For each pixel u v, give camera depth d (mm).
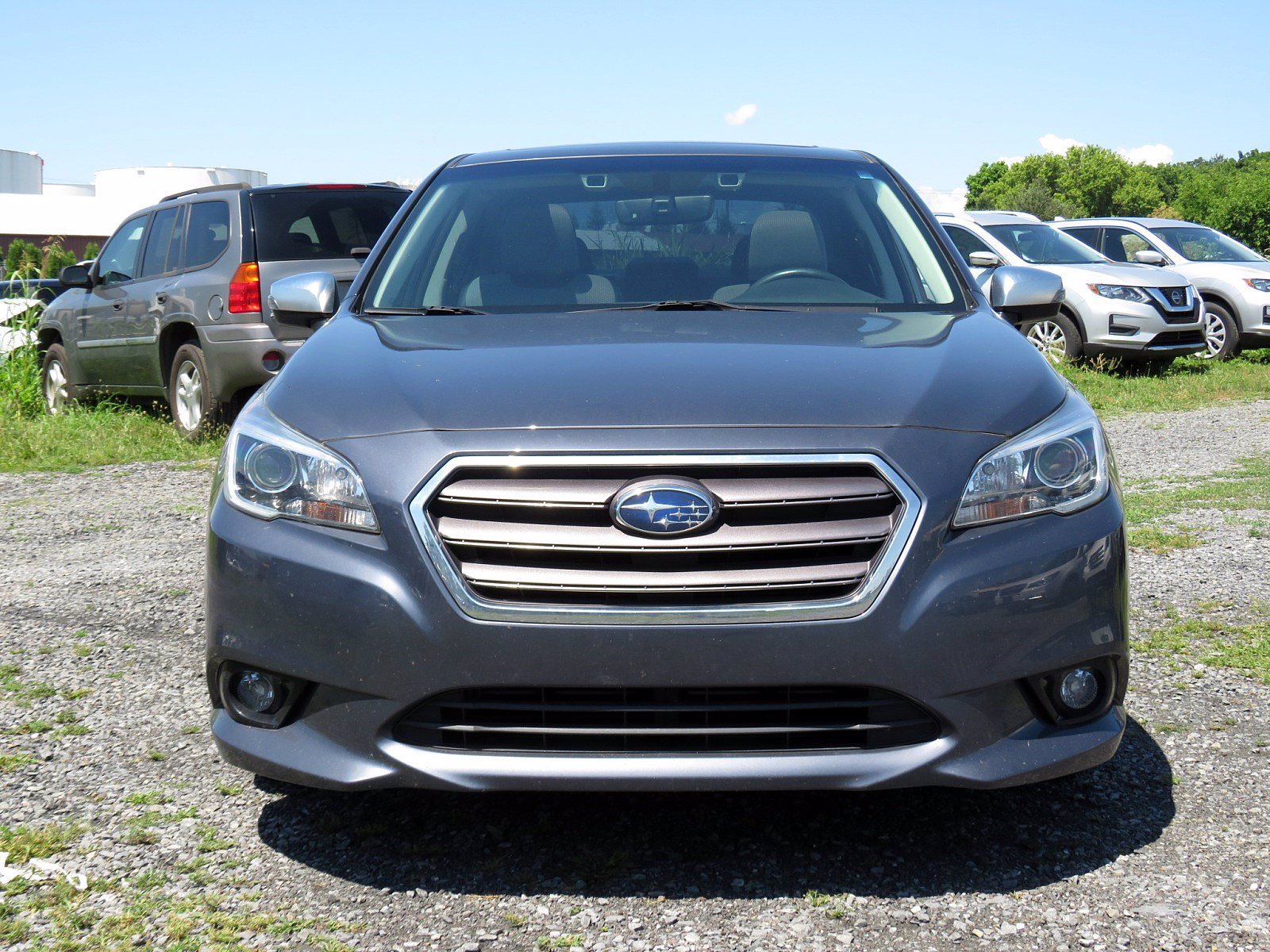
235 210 8312
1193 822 2779
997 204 130375
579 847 2705
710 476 2428
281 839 2754
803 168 4102
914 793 2967
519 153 4305
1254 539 5457
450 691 2424
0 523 6285
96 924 2393
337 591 2457
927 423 2520
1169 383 12086
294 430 2643
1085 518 2537
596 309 3408
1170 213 121938
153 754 3236
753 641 2367
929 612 2387
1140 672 3812
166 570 5250
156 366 9070
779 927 2373
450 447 2473
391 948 2311
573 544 2393
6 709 3572
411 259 3734
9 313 11375
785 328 3105
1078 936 2318
